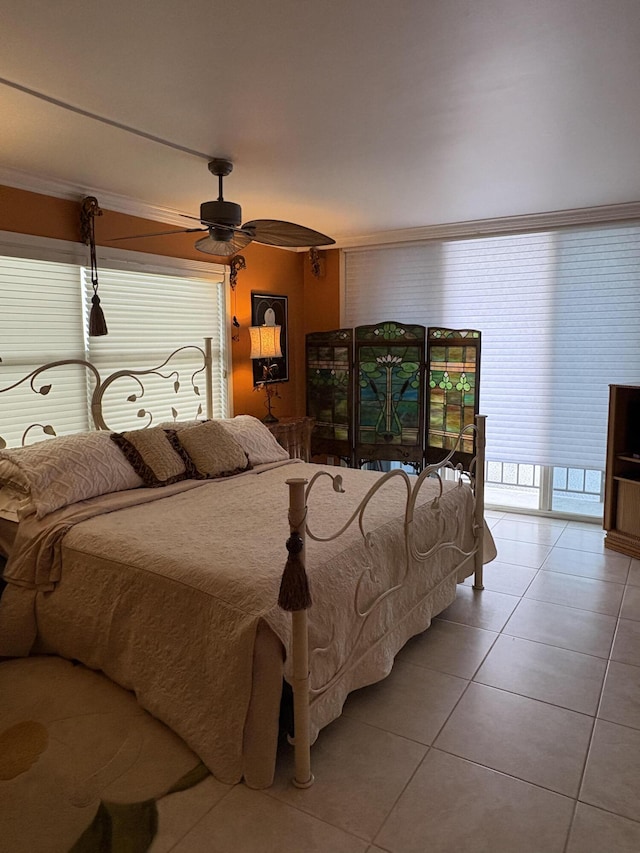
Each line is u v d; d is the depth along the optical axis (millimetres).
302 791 1990
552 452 4781
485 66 2012
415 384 5074
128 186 3521
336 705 2244
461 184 3539
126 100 2266
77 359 3689
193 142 2746
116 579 2418
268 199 3869
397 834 1816
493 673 2697
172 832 1825
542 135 2695
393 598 2660
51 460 3008
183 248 4352
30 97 2236
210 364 4555
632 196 3896
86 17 1679
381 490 3293
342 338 5312
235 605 2061
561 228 4469
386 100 2287
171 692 2195
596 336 4520
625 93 2244
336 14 1674
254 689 1986
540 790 1991
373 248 5316
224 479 3596
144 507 3012
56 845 1779
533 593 3539
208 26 1737
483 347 4957
